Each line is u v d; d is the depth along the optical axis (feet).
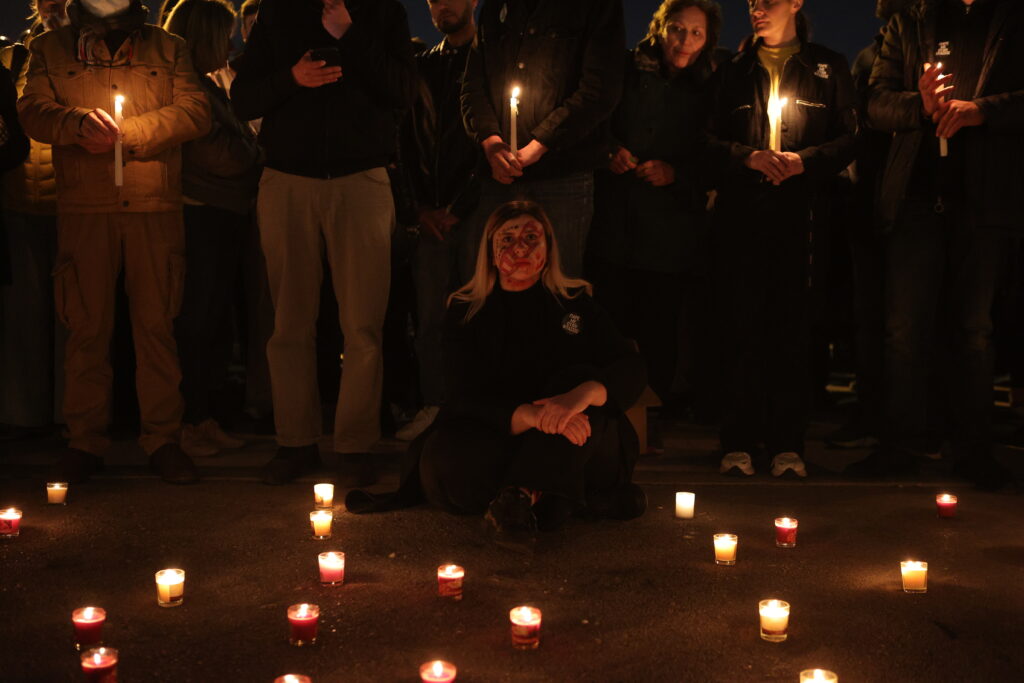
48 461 17.16
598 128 17.11
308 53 14.90
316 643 9.09
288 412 15.89
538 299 13.25
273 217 15.51
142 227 15.70
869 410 19.11
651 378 20.01
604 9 16.49
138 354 15.94
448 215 18.58
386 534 12.60
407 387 21.43
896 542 12.54
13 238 18.54
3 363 18.83
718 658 8.80
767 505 14.46
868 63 18.86
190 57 16.56
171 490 15.03
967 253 15.66
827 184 18.90
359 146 15.40
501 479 12.45
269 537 12.50
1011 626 9.62
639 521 13.47
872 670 8.57
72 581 10.80
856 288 18.94
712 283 17.13
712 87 17.33
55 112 15.17
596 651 8.95
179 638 9.18
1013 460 18.01
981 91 15.69
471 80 17.17
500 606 10.07
